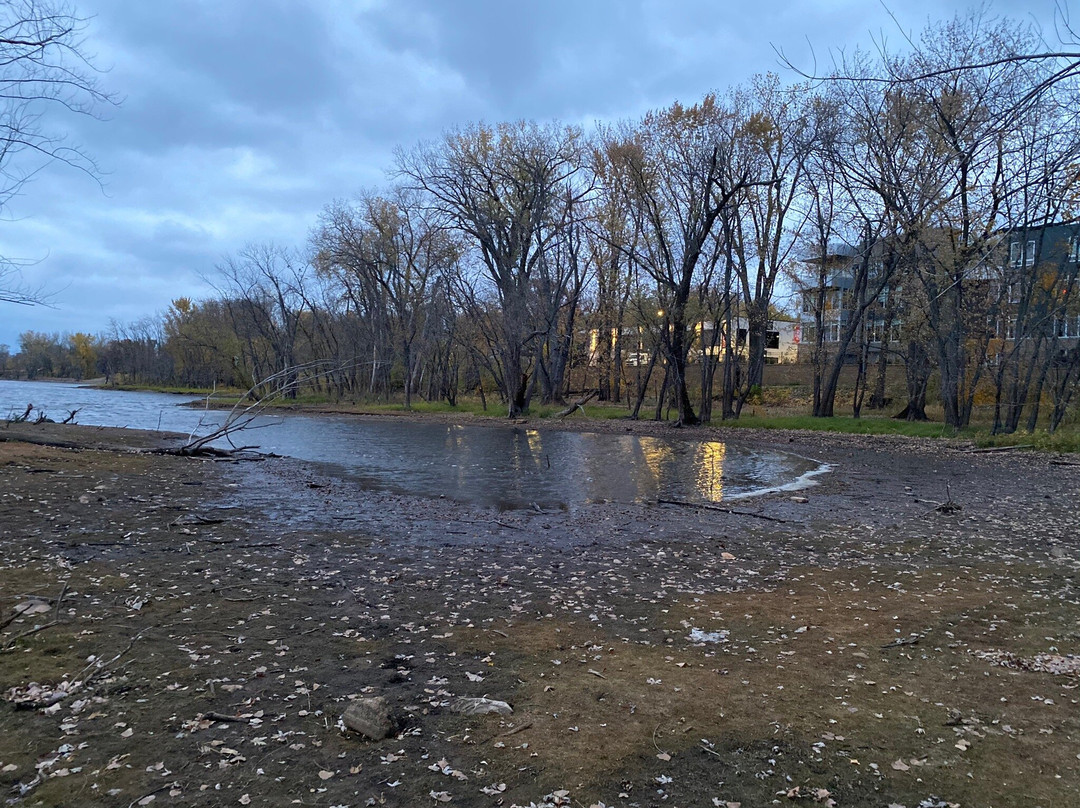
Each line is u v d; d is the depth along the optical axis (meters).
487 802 3.81
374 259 50.41
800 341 55.84
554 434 31.70
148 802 3.70
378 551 9.76
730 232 34.72
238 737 4.43
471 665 5.74
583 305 50.66
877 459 22.55
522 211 41.31
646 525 12.06
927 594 7.92
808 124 33.50
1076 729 4.62
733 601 7.66
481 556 9.64
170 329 82.75
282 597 7.39
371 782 3.98
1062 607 7.38
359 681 5.35
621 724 4.72
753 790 3.96
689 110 31.19
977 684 5.37
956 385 29.23
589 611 7.27
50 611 6.46
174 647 5.82
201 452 21.08
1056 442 23.77
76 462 16.44
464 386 59.09
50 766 3.99
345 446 26.09
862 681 5.45
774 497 15.20
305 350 66.31
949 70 4.56
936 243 23.81
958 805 3.79
